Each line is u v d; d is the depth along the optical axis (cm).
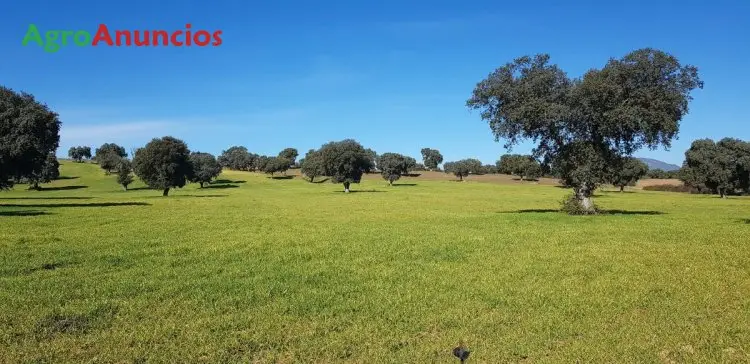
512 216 4153
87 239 2595
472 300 1329
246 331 1073
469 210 5131
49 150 4750
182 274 1697
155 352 944
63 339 1019
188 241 2562
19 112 4438
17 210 4628
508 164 18112
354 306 1266
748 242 2409
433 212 4809
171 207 5322
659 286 1463
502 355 933
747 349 953
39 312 1202
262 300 1338
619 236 2703
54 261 1912
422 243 2475
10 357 912
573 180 4197
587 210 4216
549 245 2364
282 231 3086
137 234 2855
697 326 1089
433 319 1152
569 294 1380
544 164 4272
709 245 2327
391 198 7594
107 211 4622
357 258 2031
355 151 9894
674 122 3616
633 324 1111
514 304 1285
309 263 1923
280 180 15938
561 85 3884
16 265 1819
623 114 3578
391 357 927
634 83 3703
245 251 2230
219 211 4809
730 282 1511
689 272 1677
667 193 10881
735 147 8781
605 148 4022
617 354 932
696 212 4781
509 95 3950
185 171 9050
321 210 5066
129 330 1079
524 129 3978
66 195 9450
